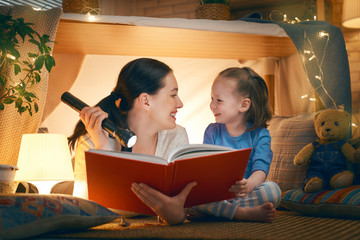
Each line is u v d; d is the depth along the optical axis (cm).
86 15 194
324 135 176
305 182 174
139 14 335
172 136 164
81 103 141
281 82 257
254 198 143
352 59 260
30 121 182
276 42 225
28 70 170
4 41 165
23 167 161
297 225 126
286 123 206
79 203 112
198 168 112
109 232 106
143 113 151
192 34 210
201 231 107
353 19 238
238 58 257
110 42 224
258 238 95
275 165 196
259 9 301
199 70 259
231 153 113
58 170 163
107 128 133
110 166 111
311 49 207
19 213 95
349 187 162
